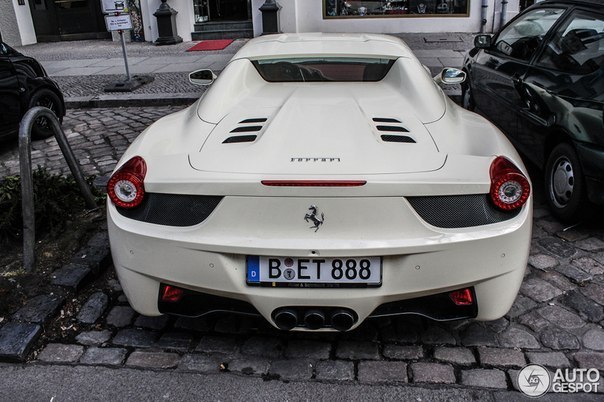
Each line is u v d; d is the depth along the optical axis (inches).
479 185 92.8
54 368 106.5
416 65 143.3
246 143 105.7
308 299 94.7
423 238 92.2
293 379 102.2
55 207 157.1
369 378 101.9
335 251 91.0
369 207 90.9
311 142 103.4
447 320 100.9
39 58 481.4
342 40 161.8
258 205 92.0
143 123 289.3
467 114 128.7
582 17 168.7
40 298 125.1
